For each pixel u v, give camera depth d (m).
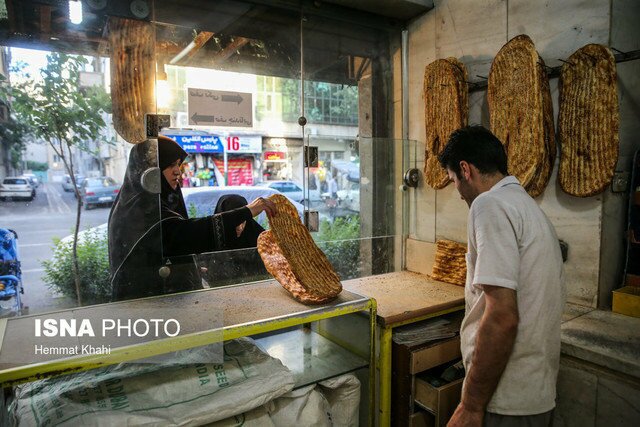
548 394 1.21
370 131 2.45
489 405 1.21
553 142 1.79
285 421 1.50
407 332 1.84
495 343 1.11
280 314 1.48
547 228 1.22
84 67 1.55
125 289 1.66
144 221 1.66
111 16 1.60
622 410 1.38
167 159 1.71
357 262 2.35
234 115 2.03
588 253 1.76
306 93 2.26
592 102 1.64
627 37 1.74
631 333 1.54
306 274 1.70
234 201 2.05
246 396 1.34
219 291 1.77
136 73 1.65
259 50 2.06
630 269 1.80
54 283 1.52
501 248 1.13
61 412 1.21
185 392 1.33
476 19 2.09
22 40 1.45
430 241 2.39
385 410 1.76
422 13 2.33
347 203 2.24
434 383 1.75
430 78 2.16
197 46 1.89
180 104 1.89
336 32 2.26
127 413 1.22
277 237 1.70
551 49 1.83
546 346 1.19
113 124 1.61
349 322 1.86
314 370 1.71
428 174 2.21
